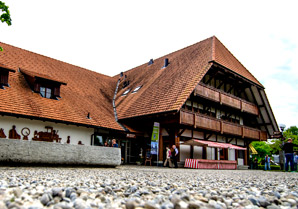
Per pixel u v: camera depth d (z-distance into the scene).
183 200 3.50
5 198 3.18
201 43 28.42
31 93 19.22
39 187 4.50
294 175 13.27
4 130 16.56
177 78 23.47
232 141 28.83
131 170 12.41
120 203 3.36
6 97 17.27
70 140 19.55
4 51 22.47
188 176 9.79
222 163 22.70
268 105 29.72
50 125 18.62
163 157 22.22
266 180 9.03
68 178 6.84
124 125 23.05
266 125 31.23
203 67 22.09
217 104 25.45
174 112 19.42
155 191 4.64
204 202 3.62
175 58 28.73
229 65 24.89
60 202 3.29
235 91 29.27
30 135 17.59
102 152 12.83
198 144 20.53
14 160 10.23
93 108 22.97
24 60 23.25
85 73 29.55
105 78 32.00
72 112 20.20
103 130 21.84
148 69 31.02
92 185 5.20
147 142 23.56
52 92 20.58
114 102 27.28
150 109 21.59
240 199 4.09
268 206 3.51
